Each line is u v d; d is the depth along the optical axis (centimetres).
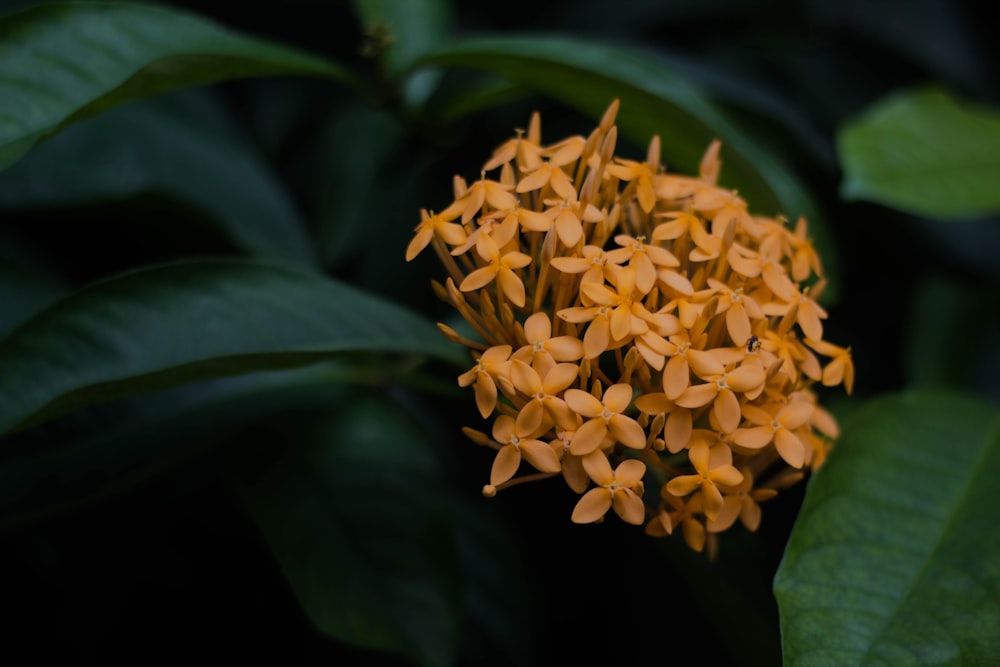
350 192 65
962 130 62
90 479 54
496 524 61
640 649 61
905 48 71
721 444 49
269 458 56
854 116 69
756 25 72
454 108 63
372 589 55
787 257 55
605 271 50
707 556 55
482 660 59
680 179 53
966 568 50
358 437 57
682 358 49
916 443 54
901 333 68
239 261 53
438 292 52
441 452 62
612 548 61
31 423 49
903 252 68
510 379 49
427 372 61
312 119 69
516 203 51
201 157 64
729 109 64
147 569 59
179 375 51
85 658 58
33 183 59
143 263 61
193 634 59
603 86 56
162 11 54
